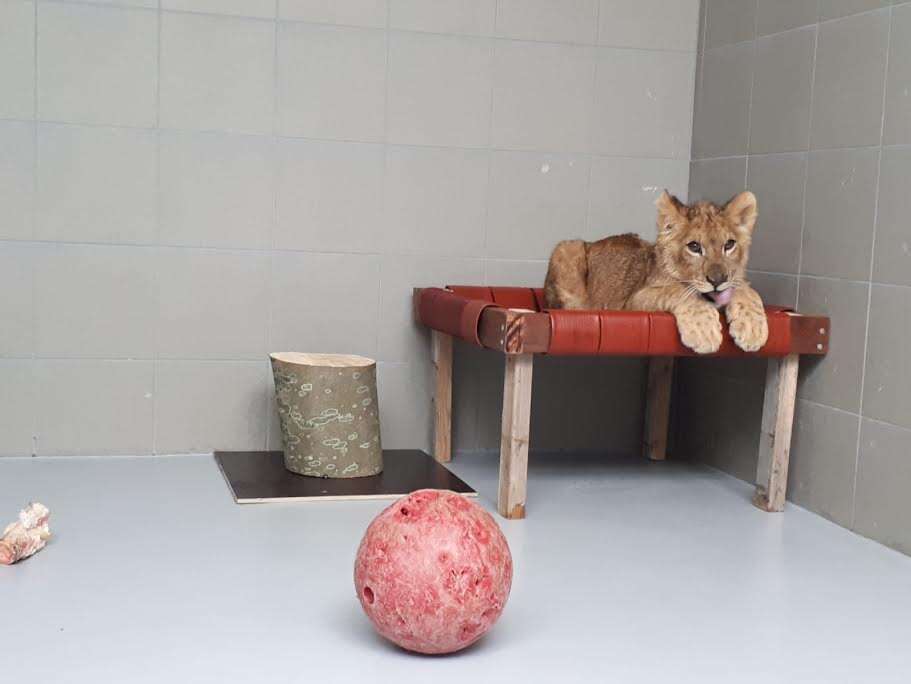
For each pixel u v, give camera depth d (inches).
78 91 161.2
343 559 121.2
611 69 181.2
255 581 112.7
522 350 135.7
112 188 163.6
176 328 167.9
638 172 184.2
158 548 122.7
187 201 166.4
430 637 92.0
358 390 155.6
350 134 171.5
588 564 123.2
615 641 100.3
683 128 185.5
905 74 135.0
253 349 171.2
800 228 155.4
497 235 179.2
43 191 161.3
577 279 163.0
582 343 137.3
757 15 167.0
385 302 175.8
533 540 132.0
